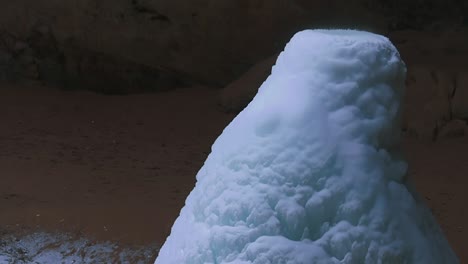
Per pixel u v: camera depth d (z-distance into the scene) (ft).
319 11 47.44
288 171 7.47
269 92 8.01
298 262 7.27
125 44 48.14
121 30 47.93
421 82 40.11
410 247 7.68
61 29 48.14
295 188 7.45
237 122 8.02
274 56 43.86
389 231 7.56
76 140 38.96
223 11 47.55
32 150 36.55
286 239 7.35
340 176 7.54
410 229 7.75
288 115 7.68
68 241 26.12
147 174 33.83
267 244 7.32
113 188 31.50
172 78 49.60
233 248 7.44
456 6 48.37
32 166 33.83
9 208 28.50
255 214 7.42
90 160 35.60
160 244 26.00
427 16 48.62
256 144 7.63
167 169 34.76
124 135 40.45
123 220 27.73
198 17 47.78
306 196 7.43
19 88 48.37
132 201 29.89
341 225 7.44
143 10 47.85
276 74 8.21
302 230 7.43
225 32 47.93
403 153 8.31
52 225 27.12
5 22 48.73
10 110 43.50
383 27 47.93
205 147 38.78
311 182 7.47
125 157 36.47
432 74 40.22
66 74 49.21
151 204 29.63
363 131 7.75
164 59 48.60
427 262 7.72
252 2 47.34
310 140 7.57
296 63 8.00
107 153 36.99
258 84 43.29
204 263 7.65
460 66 41.83
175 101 46.62
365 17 47.75
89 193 30.68
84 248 25.76
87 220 27.55
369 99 7.88
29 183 31.45
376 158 7.75
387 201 7.66
